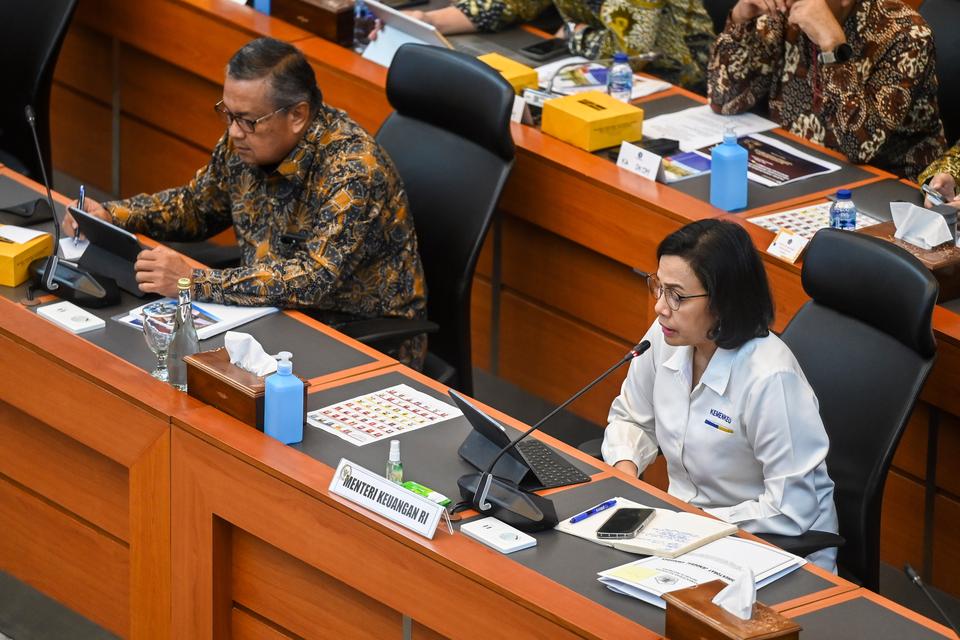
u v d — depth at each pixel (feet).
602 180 31.89
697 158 33.45
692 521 20.35
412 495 19.65
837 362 23.85
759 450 22.75
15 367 24.61
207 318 26.17
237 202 29.27
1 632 27.68
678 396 23.76
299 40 37.91
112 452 23.39
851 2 33.45
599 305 33.32
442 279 30.14
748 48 35.37
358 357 25.18
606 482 21.65
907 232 28.73
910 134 34.01
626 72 36.32
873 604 18.81
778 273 28.84
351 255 27.61
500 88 29.35
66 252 28.17
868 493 23.18
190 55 39.86
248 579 22.44
